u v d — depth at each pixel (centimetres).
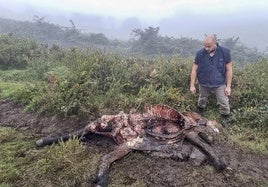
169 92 777
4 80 1024
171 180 512
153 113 610
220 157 570
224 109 732
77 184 505
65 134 609
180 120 609
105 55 966
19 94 791
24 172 529
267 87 837
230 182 522
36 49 1349
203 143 572
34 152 581
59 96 703
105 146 589
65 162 533
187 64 910
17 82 993
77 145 565
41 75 1051
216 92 731
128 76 851
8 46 1244
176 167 537
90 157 556
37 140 621
